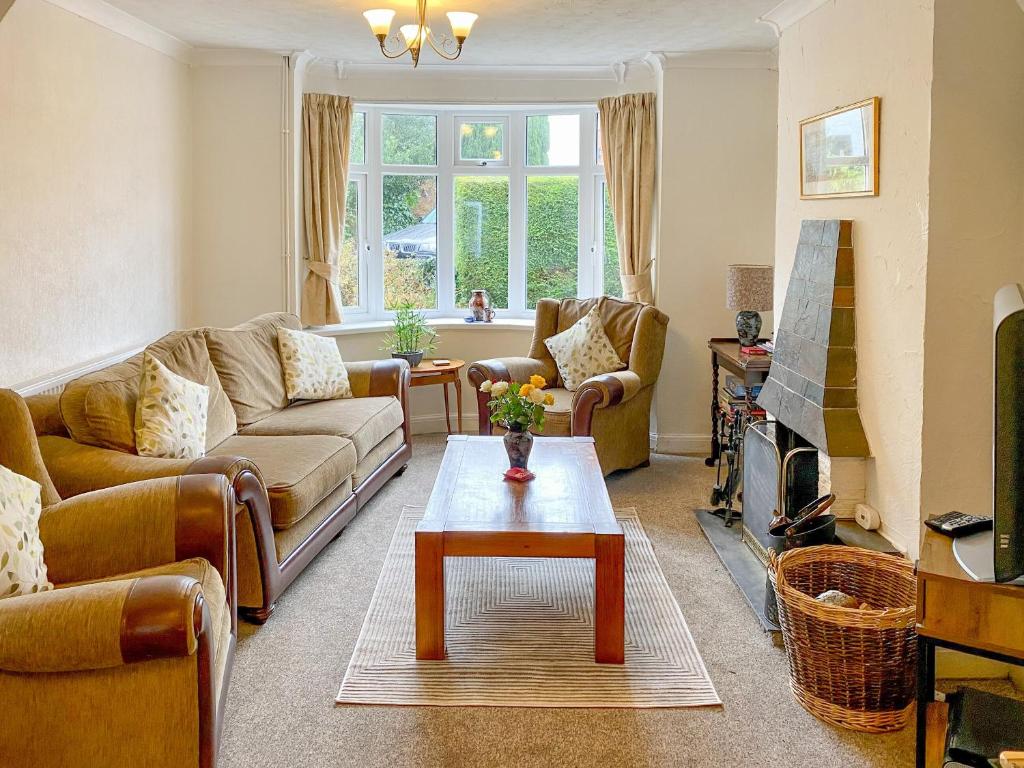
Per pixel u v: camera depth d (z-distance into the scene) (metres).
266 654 3.06
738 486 4.74
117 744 2.06
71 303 4.22
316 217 5.89
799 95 4.04
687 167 5.73
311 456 3.79
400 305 6.54
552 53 5.58
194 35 5.12
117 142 4.66
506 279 6.70
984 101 2.81
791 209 4.15
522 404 3.49
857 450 3.33
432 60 5.79
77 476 3.04
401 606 3.44
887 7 3.14
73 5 4.15
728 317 5.86
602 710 2.71
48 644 1.96
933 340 2.90
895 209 3.09
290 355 4.91
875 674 2.57
